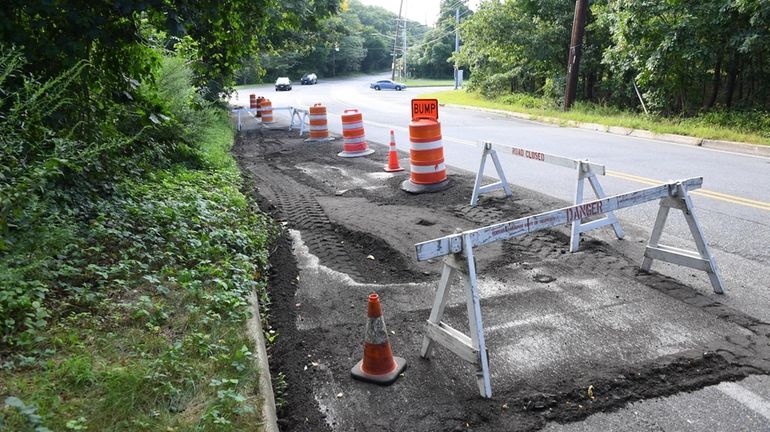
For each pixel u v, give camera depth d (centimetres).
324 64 9488
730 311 449
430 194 893
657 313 452
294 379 378
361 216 768
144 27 816
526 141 1511
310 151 1430
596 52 2370
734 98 1834
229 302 430
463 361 393
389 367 377
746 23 1498
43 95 560
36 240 412
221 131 1664
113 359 341
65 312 391
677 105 1898
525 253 602
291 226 749
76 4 577
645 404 337
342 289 530
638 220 707
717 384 354
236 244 590
